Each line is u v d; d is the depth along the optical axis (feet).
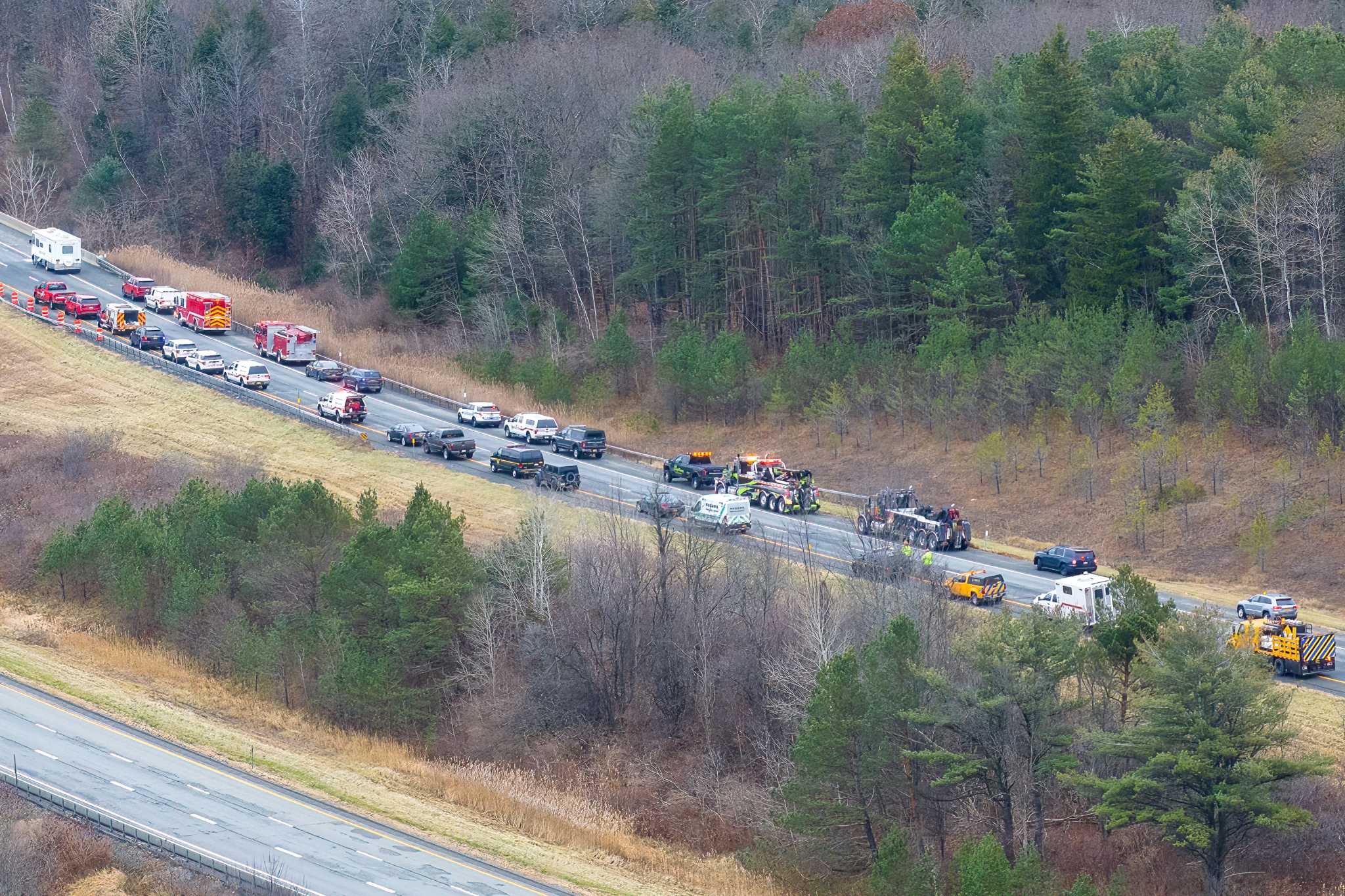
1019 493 369.09
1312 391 342.85
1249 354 365.61
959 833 222.48
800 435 427.74
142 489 371.76
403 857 204.64
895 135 461.78
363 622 277.44
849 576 277.03
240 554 298.97
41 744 236.02
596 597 271.90
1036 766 213.66
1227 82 451.53
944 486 381.19
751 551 289.12
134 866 190.70
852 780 218.38
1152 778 203.00
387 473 379.14
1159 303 418.51
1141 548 334.24
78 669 276.41
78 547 318.24
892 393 415.85
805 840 220.84
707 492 369.50
